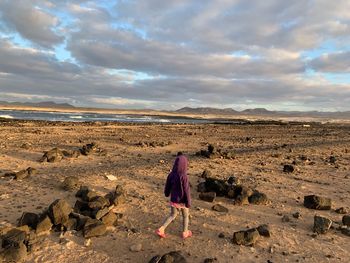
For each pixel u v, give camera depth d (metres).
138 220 8.91
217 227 8.71
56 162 15.95
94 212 8.49
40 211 9.09
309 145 28.67
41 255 6.92
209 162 17.52
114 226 8.45
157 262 6.61
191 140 29.78
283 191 12.28
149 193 11.23
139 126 49.91
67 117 89.62
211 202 10.59
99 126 45.53
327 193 12.43
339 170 16.84
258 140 31.80
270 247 7.72
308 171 16.23
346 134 46.03
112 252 7.23
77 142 24.12
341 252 7.68
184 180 7.89
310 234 8.57
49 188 11.23
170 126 53.34
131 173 14.06
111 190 11.32
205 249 7.51
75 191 10.99
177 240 7.88
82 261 6.81
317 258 7.35
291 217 9.73
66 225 7.99
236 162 17.92
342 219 9.36
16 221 8.34
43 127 38.78
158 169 15.16
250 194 10.84
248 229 8.41
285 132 47.72
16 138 25.31
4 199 9.93
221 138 33.22
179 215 9.32
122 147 22.67
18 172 12.37
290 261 7.17
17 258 6.64
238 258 7.18
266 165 17.36
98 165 15.77
